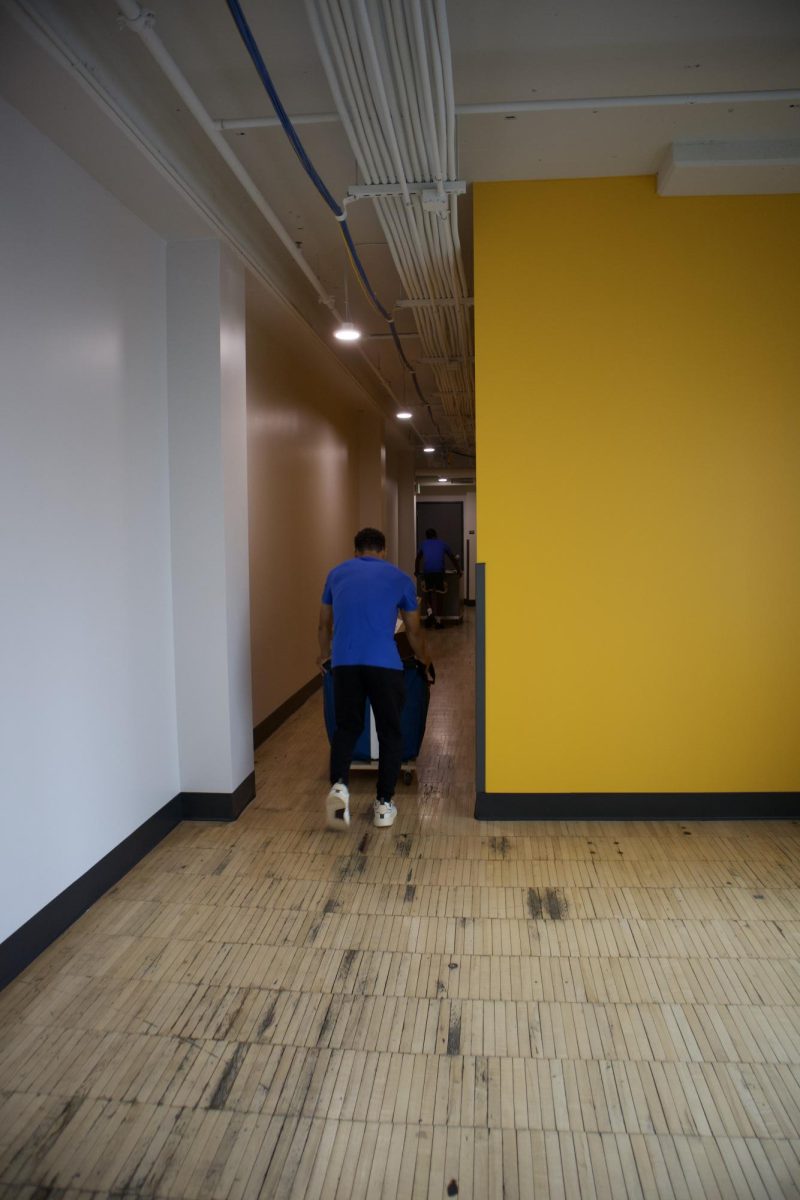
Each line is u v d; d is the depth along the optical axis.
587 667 3.33
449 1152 1.59
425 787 3.90
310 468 6.20
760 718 3.32
